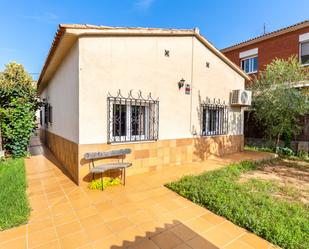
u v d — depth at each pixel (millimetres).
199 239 2803
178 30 6281
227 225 3150
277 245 2668
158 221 3254
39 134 15828
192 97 6926
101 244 2688
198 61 7047
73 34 4547
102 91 4965
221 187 4469
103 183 4703
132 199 4062
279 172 6258
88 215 3434
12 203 3680
